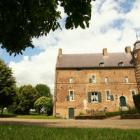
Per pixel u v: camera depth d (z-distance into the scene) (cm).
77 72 4528
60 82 4462
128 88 4403
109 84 4444
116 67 4531
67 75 4509
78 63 4647
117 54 4875
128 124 1538
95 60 4731
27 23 639
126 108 4244
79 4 553
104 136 612
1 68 4300
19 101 6231
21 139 544
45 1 596
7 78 4334
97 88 4428
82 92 4406
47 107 6047
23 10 602
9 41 691
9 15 605
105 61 4681
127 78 4466
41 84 8400
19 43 698
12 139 545
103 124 1554
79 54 4953
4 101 4456
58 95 4388
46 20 639
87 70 4538
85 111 4284
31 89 6488
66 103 4341
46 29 657
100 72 4522
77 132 711
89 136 607
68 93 4400
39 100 6119
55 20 645
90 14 557
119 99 4359
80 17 555
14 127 918
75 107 4319
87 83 4456
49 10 611
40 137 570
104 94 4394
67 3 558
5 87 4253
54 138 555
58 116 4247
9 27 626
